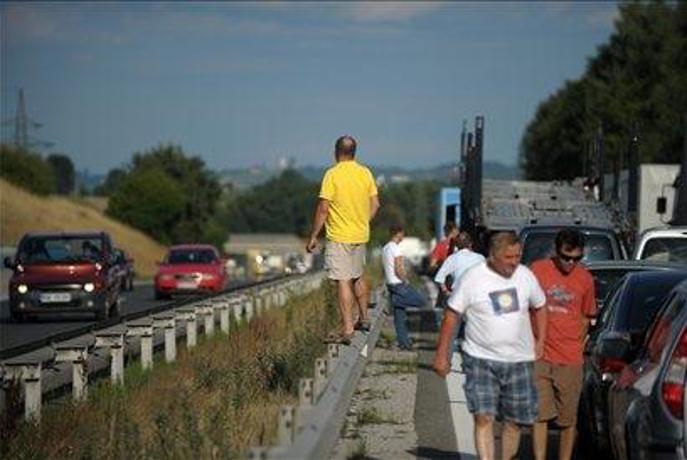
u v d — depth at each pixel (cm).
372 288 6944
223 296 6388
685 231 5016
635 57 18650
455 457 3072
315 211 3691
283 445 1955
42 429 3089
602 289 3891
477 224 6938
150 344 4462
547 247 5534
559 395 2805
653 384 2411
